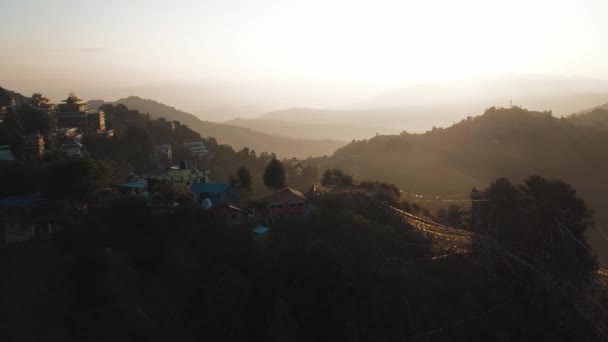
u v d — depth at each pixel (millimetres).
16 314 35281
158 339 37094
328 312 41750
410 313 44094
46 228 44438
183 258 43562
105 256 39656
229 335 39219
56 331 35281
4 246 42344
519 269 51656
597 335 46062
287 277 43656
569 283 50094
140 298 39500
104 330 36125
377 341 41250
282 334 38188
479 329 45562
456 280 49531
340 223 51188
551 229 51594
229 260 44812
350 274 43938
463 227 61719
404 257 50781
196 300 41062
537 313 48812
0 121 81438
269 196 56031
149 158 101000
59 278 38500
